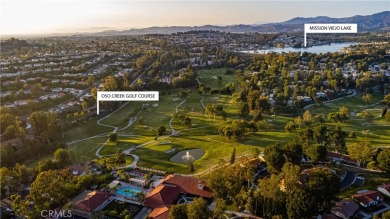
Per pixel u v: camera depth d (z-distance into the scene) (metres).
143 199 110.75
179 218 91.88
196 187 115.06
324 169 113.75
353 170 129.88
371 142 161.25
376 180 120.88
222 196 106.69
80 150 160.25
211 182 108.25
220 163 133.62
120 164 136.00
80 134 184.50
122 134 184.12
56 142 161.38
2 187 115.31
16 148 151.38
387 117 195.75
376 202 106.00
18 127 168.50
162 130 177.38
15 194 117.00
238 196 103.44
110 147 163.50
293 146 124.94
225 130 167.12
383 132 177.75
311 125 189.12
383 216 87.25
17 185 120.44
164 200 107.25
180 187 115.56
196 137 175.12
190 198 112.25
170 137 175.88
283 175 108.31
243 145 160.00
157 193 109.50
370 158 128.75
